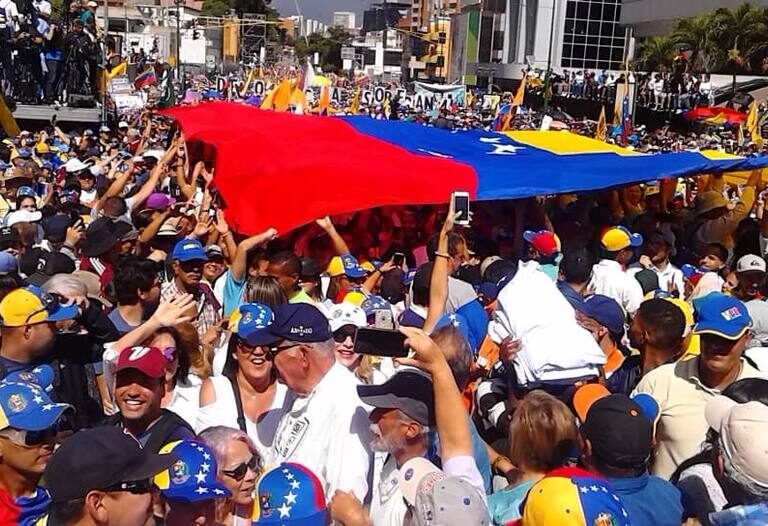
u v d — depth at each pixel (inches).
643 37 2551.7
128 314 210.7
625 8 2667.3
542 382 173.6
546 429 138.7
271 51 4175.7
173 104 1096.8
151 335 167.6
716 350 165.2
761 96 1515.7
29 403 133.2
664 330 184.4
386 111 1282.0
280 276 230.5
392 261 316.2
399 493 130.0
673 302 204.1
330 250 312.5
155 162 483.8
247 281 240.8
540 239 297.7
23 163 479.5
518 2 3191.4
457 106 1453.0
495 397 190.2
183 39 2591.0
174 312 169.6
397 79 4276.6
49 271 236.7
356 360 179.2
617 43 2920.8
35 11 772.6
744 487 117.6
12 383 136.9
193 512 117.5
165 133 802.8
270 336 150.5
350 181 319.3
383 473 138.9
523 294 181.8
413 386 132.3
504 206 414.9
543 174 365.1
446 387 130.2
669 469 170.6
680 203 476.1
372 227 367.2
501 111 1141.7
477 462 153.5
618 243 319.0
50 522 109.3
